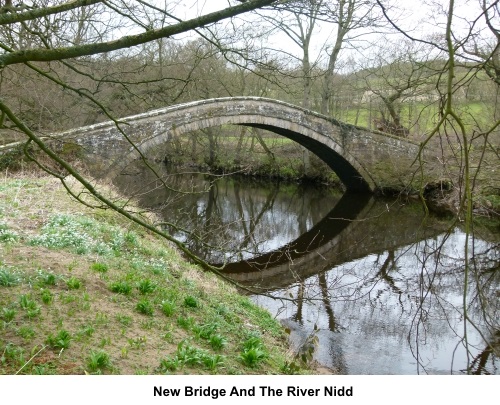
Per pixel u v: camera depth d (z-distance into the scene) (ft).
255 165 107.04
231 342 22.17
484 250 46.06
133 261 28.53
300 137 79.30
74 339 16.75
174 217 63.46
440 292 33.63
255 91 89.92
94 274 23.63
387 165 82.99
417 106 75.10
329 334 29.96
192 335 20.66
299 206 81.66
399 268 43.60
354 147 82.28
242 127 106.22
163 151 113.91
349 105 98.48
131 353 17.08
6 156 46.47
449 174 18.54
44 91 44.57
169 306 21.93
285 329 26.78
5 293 19.08
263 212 77.00
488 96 47.47
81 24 26.50
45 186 41.39
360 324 31.17
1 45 12.53
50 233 28.30
